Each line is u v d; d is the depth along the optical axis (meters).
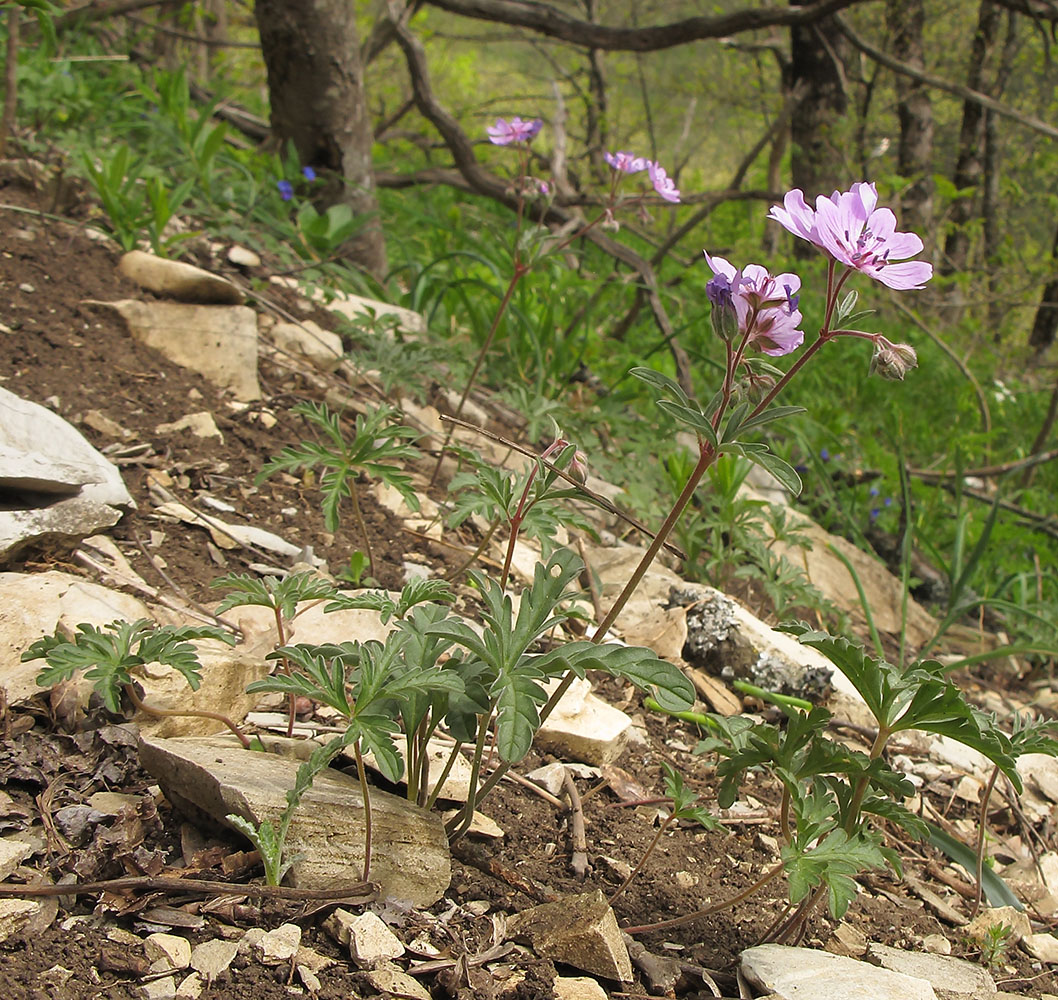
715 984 0.44
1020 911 0.53
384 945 0.41
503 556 0.68
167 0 1.43
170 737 0.47
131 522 0.59
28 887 0.40
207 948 0.40
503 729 0.40
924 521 1.11
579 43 1.30
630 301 1.45
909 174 2.92
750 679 0.63
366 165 1.14
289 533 0.63
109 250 0.80
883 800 0.44
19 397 0.61
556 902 0.44
